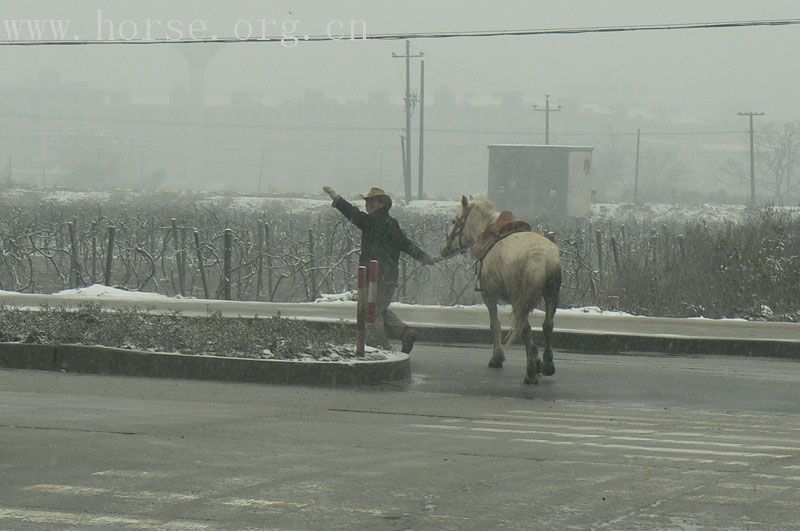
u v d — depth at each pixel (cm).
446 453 998
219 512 765
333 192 1702
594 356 1872
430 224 3366
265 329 1678
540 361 1551
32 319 1698
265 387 1432
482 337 2005
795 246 2555
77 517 747
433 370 1638
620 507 796
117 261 3428
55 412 1187
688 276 2494
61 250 2988
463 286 2847
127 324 1638
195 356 1493
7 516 748
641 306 2461
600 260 2717
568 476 902
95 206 5162
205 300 2523
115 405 1250
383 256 1683
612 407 1341
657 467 945
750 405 1377
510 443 1059
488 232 1617
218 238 2967
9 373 1486
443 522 747
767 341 1895
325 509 779
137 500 797
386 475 895
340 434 1093
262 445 1021
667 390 1491
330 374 1470
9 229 3419
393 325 1703
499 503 803
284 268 3058
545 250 1509
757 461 980
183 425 1123
